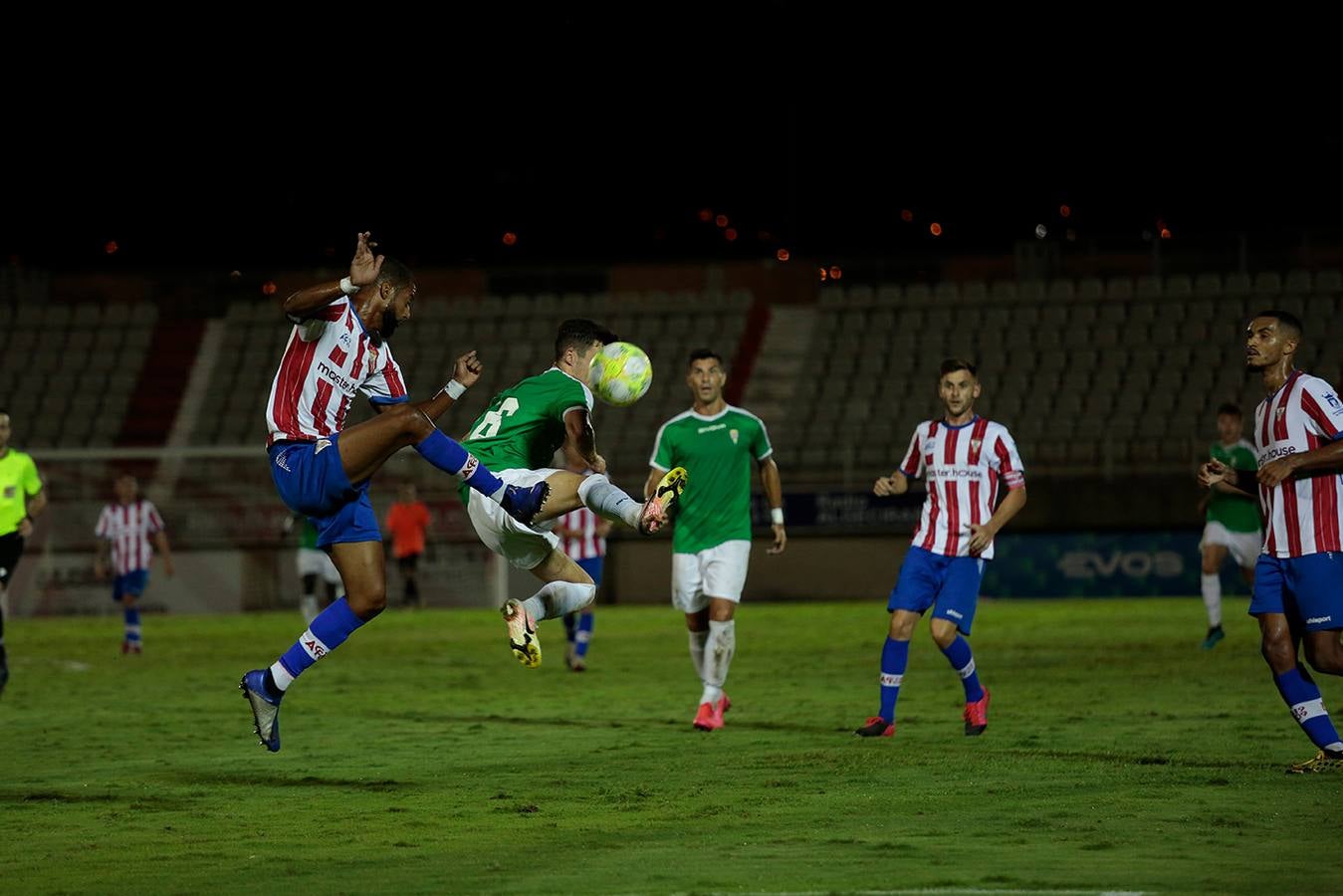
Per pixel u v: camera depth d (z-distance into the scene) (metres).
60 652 59.38
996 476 29.72
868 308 101.06
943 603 29.25
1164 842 18.31
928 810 20.81
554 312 104.56
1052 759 25.70
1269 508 23.81
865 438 92.50
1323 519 23.30
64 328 106.44
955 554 29.50
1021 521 82.19
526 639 22.05
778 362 99.62
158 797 23.20
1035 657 47.34
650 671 46.12
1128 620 63.84
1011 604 77.38
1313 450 23.00
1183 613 67.56
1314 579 23.33
